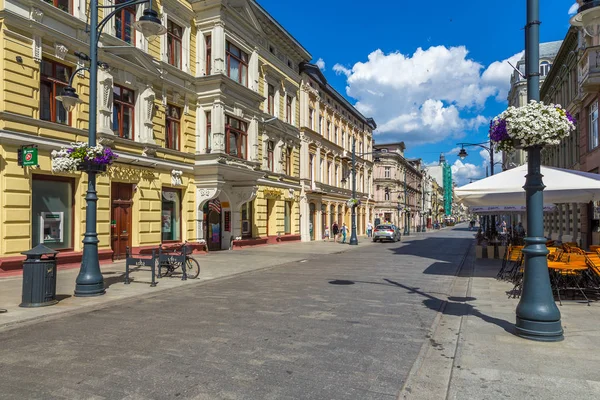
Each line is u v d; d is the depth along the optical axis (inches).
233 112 835.4
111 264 587.8
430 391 165.0
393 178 2620.6
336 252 895.7
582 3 223.1
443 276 504.1
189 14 778.2
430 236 1924.2
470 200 440.5
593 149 764.6
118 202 630.5
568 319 270.1
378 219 2153.1
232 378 177.8
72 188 553.6
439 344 226.5
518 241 749.9
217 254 787.4
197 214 794.8
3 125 459.5
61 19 528.4
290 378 177.9
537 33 239.0
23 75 480.1
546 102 1231.5
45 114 515.8
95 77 369.4
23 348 221.1
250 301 348.5
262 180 1033.5
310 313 302.0
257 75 932.6
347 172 1713.8
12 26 471.5
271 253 834.2
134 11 665.0
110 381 174.7
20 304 319.9
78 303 334.0
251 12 887.1
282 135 1135.6
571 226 966.4
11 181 467.2
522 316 231.1
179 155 748.6
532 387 165.0
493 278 477.1
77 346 224.1
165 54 714.2
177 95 748.0
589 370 181.8
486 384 168.4
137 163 649.6
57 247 533.3
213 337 239.6
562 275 345.7
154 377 179.0
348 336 241.8
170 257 474.0
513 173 386.9
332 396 160.1
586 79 657.0
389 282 456.8
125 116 647.8
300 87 1270.9
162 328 260.4
